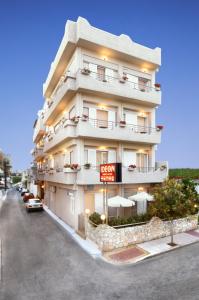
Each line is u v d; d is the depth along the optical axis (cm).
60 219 1984
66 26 1617
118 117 1784
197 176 2620
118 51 1722
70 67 1794
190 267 927
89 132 1540
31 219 2003
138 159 1922
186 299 692
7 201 3503
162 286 780
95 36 1614
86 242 1274
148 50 1897
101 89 1603
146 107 1947
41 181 3391
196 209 1630
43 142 2870
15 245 1259
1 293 749
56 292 753
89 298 713
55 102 1962
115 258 1045
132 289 765
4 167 6084
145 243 1241
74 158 1648
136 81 1919
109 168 1262
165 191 1262
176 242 1252
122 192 1705
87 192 1599
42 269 939
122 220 1338
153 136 1834
